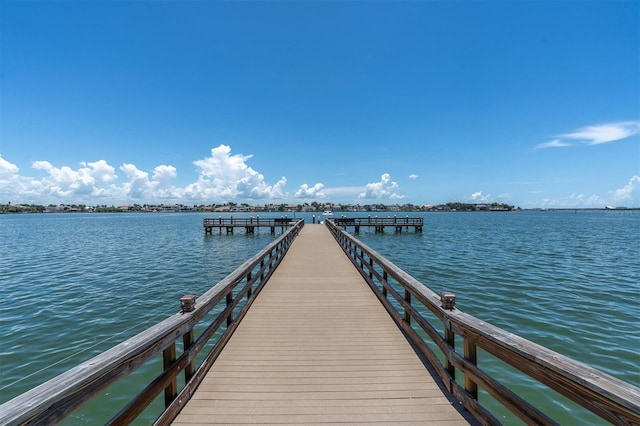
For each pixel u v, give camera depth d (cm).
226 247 1938
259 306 463
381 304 471
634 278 988
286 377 264
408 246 1877
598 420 327
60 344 538
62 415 118
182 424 205
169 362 207
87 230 3547
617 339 521
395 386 250
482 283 920
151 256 1566
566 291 829
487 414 188
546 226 3884
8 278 1069
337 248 1119
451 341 245
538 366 144
